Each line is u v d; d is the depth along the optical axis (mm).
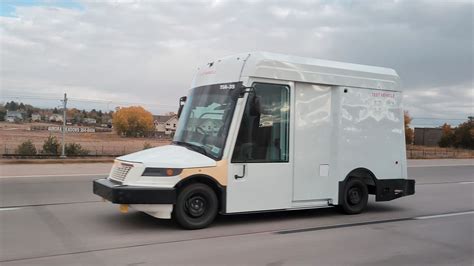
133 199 6941
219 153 7625
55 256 5859
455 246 6992
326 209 9938
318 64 8797
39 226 7574
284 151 8289
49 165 19922
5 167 18203
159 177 7148
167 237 6984
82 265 5500
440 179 18734
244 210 7809
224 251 6297
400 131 10078
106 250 6195
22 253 5965
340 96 9062
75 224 7766
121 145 39062
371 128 9570
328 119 8953
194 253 6156
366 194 9609
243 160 7797
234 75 8000
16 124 49625
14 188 12125
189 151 7754
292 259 6008
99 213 8750
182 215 7367
